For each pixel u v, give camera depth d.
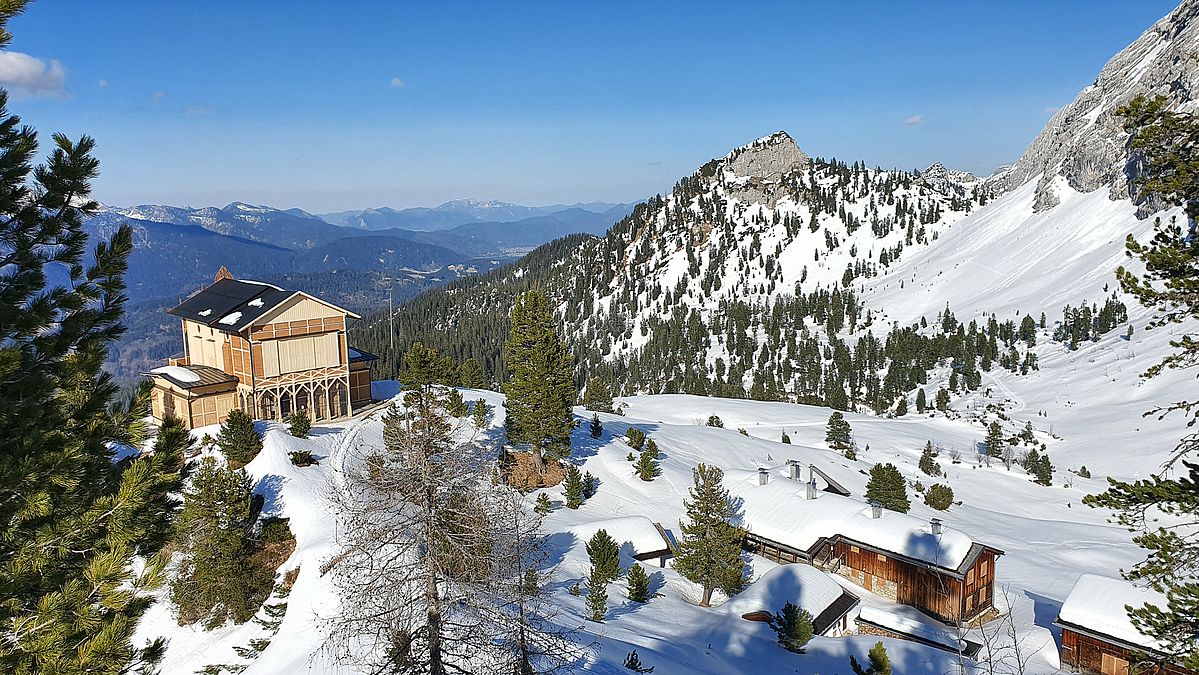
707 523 43.88
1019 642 40.56
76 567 12.51
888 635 41.47
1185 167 12.41
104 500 12.76
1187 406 12.81
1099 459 120.00
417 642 19.86
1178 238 13.00
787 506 54.22
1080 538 69.88
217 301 65.94
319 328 63.59
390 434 20.14
